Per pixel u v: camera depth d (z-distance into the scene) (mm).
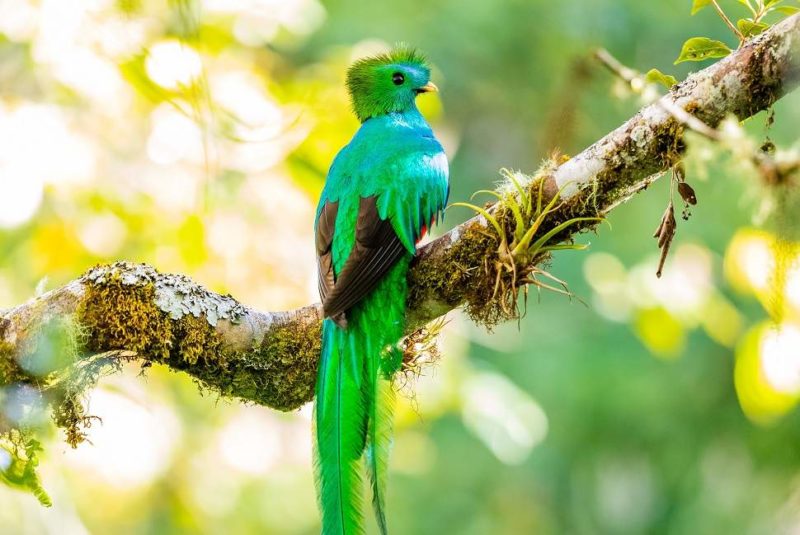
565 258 17188
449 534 17781
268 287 11164
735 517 17281
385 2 16797
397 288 7547
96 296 7117
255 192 11102
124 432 11031
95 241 10977
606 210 7121
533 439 12414
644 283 12391
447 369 11883
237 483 14312
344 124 10906
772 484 17031
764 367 8883
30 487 6855
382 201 8195
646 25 17094
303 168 11078
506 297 7168
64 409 7191
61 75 10555
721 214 15836
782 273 6230
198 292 7305
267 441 13195
